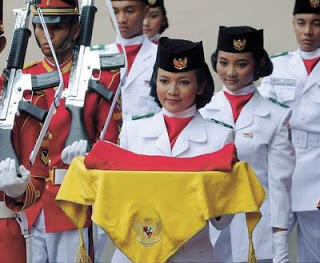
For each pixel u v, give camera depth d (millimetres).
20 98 9320
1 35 9703
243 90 11656
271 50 16016
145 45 13242
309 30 13289
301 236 13180
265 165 11438
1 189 8984
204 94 9727
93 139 10648
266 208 11344
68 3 10914
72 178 8461
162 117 9641
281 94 13320
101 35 15945
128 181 8195
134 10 13070
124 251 8180
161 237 8203
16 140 9312
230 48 11594
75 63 10547
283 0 15992
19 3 15742
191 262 8617
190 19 16141
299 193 12953
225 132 9531
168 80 9539
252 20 16031
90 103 10586
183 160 8344
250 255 8508
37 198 9430
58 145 10922
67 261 11047
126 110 13102
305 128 13102
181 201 8203
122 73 10859
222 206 8281
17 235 9383
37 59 15602
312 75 13281
